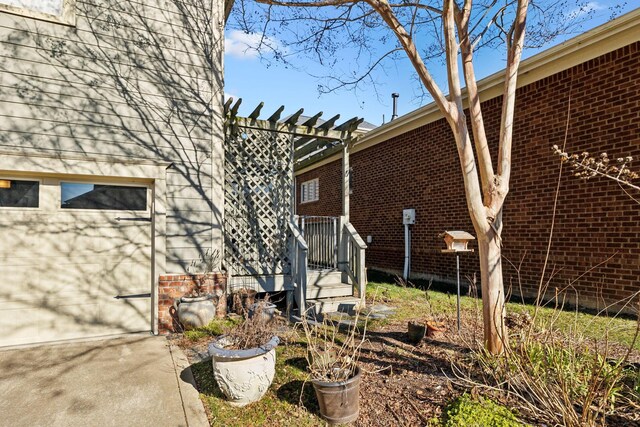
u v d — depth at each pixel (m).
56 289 4.49
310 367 2.81
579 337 3.13
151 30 5.11
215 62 5.50
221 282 5.20
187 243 5.18
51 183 4.52
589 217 5.42
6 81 4.30
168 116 5.17
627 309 4.94
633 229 4.93
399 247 9.23
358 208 11.06
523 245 6.36
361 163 10.96
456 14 3.62
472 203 3.29
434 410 2.64
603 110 5.28
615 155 5.12
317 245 7.35
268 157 6.08
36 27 4.45
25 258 4.36
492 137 6.97
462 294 6.77
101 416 2.65
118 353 3.93
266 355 2.86
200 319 4.67
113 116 4.84
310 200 14.70
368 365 3.45
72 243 4.59
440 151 8.09
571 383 2.59
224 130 5.70
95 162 4.60
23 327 4.31
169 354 3.90
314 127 6.14
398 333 4.44
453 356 3.43
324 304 5.57
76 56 4.65
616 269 5.09
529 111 6.31
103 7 4.82
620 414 2.36
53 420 2.59
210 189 5.39
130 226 4.91
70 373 3.39
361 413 2.64
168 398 2.91
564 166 5.76
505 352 2.95
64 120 4.56
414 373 3.26
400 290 7.09
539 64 5.99
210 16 5.52
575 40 5.42
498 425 2.30
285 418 2.62
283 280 5.92
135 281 4.91
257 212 5.93
